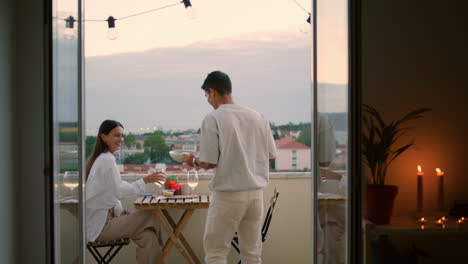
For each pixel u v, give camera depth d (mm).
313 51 2168
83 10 2213
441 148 2574
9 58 2443
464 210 2492
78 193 2137
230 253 3820
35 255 2572
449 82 2578
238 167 2777
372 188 2367
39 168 2570
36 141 2566
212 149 2781
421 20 2564
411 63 2564
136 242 3432
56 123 1948
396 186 2373
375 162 2480
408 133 2566
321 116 2117
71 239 2096
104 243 3301
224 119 2791
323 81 2096
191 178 3646
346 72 1879
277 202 3941
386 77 2559
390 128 2484
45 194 1895
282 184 3945
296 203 3951
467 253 2387
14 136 2504
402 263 2344
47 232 1892
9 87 2441
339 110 1941
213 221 2836
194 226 3857
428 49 2570
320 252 2137
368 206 2363
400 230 2270
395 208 2557
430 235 2375
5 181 2373
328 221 2070
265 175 2898
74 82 2141
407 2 2559
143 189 3432
